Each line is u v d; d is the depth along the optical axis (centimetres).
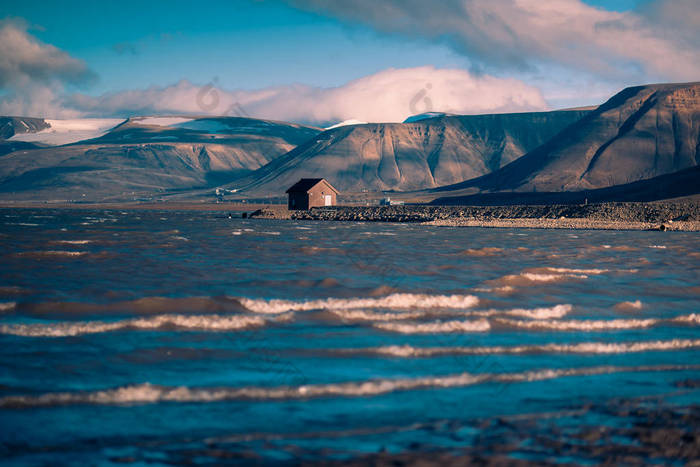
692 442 1464
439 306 3372
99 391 1830
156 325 2745
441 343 2527
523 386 1956
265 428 1561
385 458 1357
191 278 4416
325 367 2161
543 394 1869
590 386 1956
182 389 1869
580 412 1691
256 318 2923
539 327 2870
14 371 2033
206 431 1539
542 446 1433
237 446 1435
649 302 3638
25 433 1509
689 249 7594
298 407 1734
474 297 3572
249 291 3872
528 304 3497
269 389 1894
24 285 3975
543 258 6197
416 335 2672
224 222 15462
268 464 1327
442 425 1584
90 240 7962
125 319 2912
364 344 2489
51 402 1742
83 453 1389
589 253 6850
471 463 1330
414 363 2222
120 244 7362
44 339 2473
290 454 1382
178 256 5981
